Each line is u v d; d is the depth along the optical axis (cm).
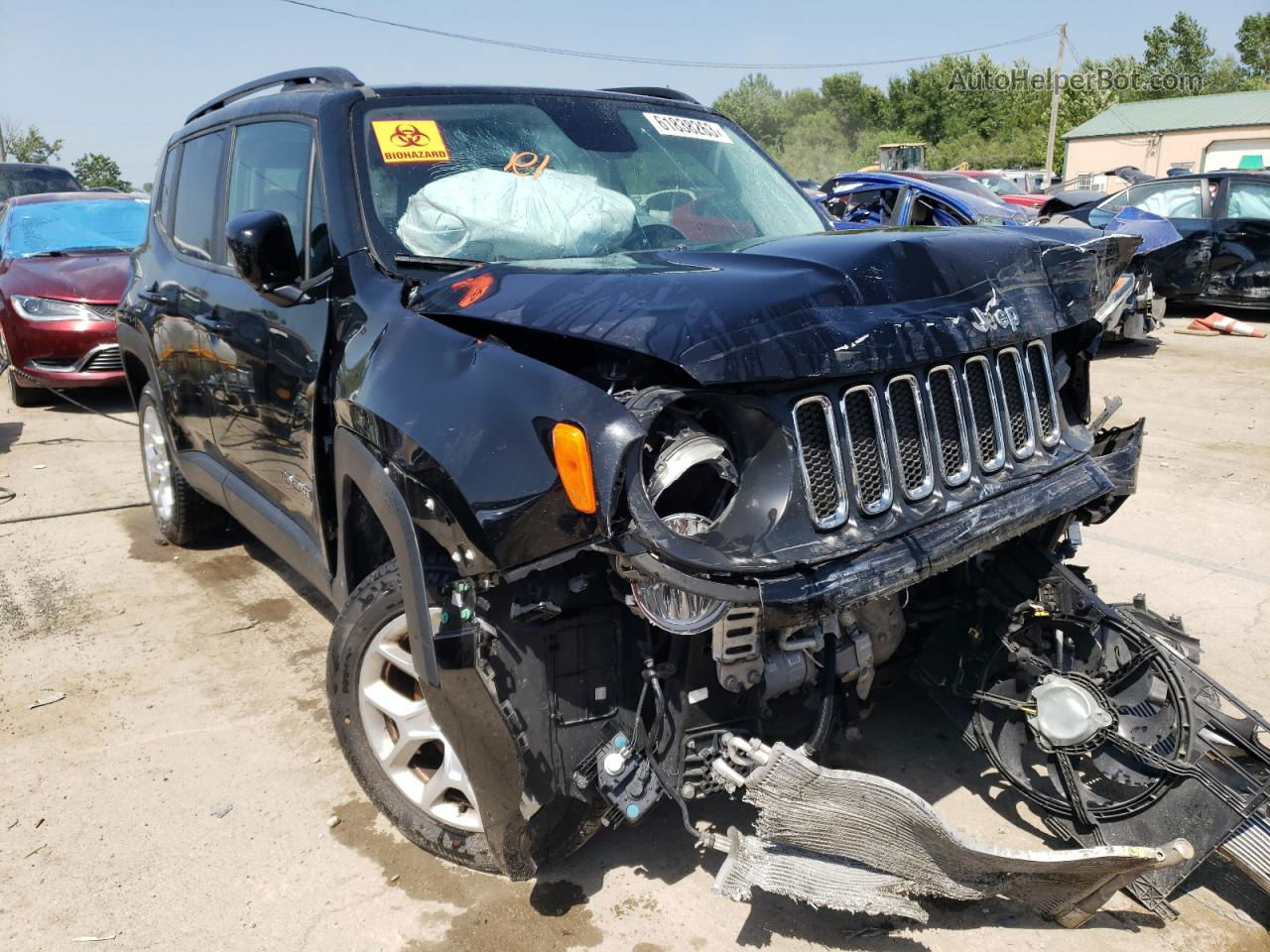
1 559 516
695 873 278
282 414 334
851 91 7656
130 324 495
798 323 229
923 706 359
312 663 402
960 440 261
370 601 278
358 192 313
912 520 244
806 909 264
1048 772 286
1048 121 6112
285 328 326
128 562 511
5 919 265
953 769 323
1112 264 308
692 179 374
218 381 391
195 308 407
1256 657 386
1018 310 273
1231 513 549
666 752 234
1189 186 1218
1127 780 261
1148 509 558
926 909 264
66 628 435
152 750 343
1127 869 230
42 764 335
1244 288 1163
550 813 241
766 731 241
